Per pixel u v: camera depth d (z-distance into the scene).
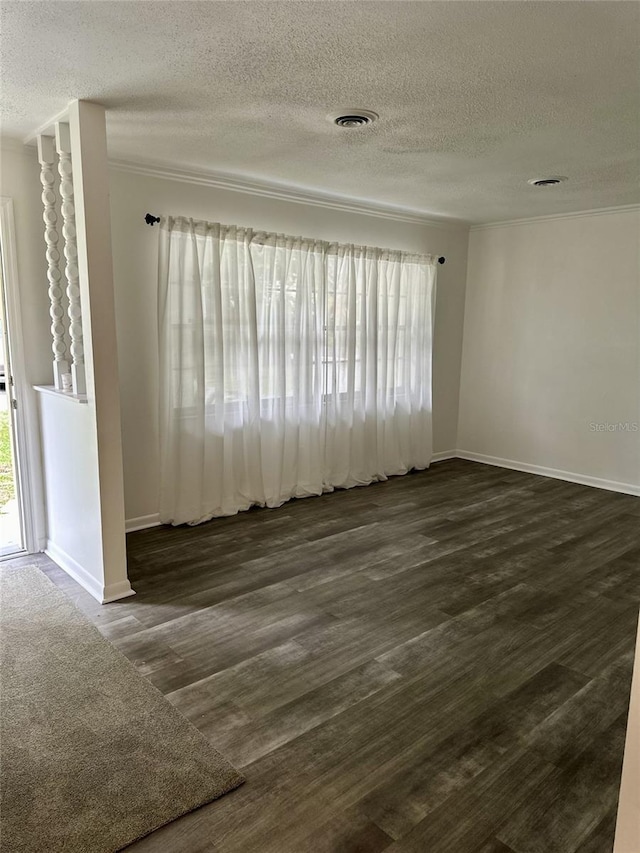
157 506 4.23
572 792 1.90
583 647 2.75
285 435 4.71
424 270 5.54
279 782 1.92
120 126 3.03
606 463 5.32
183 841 1.70
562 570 3.59
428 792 1.89
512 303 5.81
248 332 4.33
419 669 2.55
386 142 3.24
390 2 1.79
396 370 5.51
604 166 3.66
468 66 2.25
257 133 3.12
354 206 4.94
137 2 1.80
